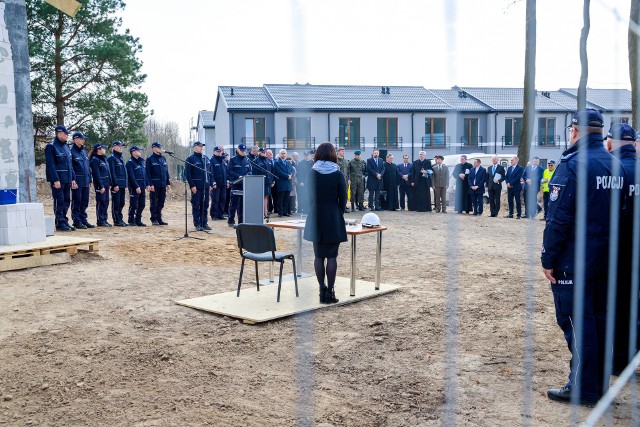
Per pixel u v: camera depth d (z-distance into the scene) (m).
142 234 11.63
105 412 3.30
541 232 12.34
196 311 5.70
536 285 6.99
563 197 3.10
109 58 21.03
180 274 7.66
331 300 5.90
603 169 3.07
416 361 4.21
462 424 3.07
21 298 6.14
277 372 3.98
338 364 4.14
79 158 12.07
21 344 4.58
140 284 6.98
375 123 22.84
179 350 4.47
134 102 22.70
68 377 3.87
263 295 6.28
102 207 12.79
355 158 17.20
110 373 3.95
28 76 10.51
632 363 3.00
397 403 3.42
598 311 3.27
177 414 3.26
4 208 8.02
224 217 15.34
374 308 5.87
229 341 4.72
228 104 19.84
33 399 3.50
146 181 13.59
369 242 11.24
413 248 10.44
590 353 3.17
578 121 3.07
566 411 3.25
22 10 10.45
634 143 3.33
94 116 21.91
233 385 3.73
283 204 14.67
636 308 3.02
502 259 9.08
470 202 16.80
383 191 17.81
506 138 19.31
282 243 9.59
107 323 5.24
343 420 3.16
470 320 5.35
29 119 10.56
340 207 4.76
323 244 4.69
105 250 9.47
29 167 10.56
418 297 6.40
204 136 30.27
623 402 3.27
